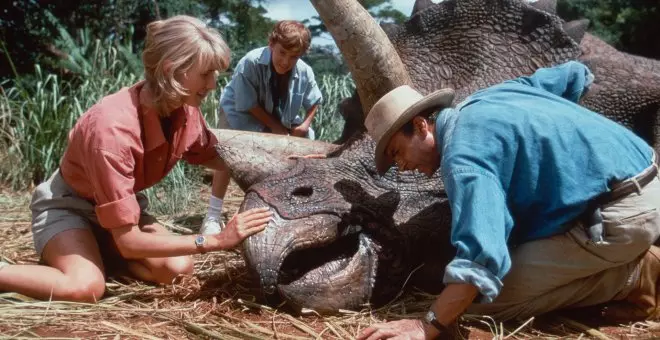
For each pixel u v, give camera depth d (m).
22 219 5.44
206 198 6.56
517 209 3.16
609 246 3.17
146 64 3.35
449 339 3.16
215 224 4.73
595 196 3.11
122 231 3.39
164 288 3.75
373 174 3.93
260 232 3.44
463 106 3.17
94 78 8.41
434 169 3.28
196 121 3.85
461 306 2.84
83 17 12.37
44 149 7.14
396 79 4.11
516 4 4.57
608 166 3.11
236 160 3.98
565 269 3.25
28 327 3.12
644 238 3.15
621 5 11.71
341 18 4.01
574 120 3.14
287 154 4.39
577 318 3.54
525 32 4.53
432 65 4.62
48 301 3.43
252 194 3.70
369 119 3.30
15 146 7.29
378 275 3.57
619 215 3.14
